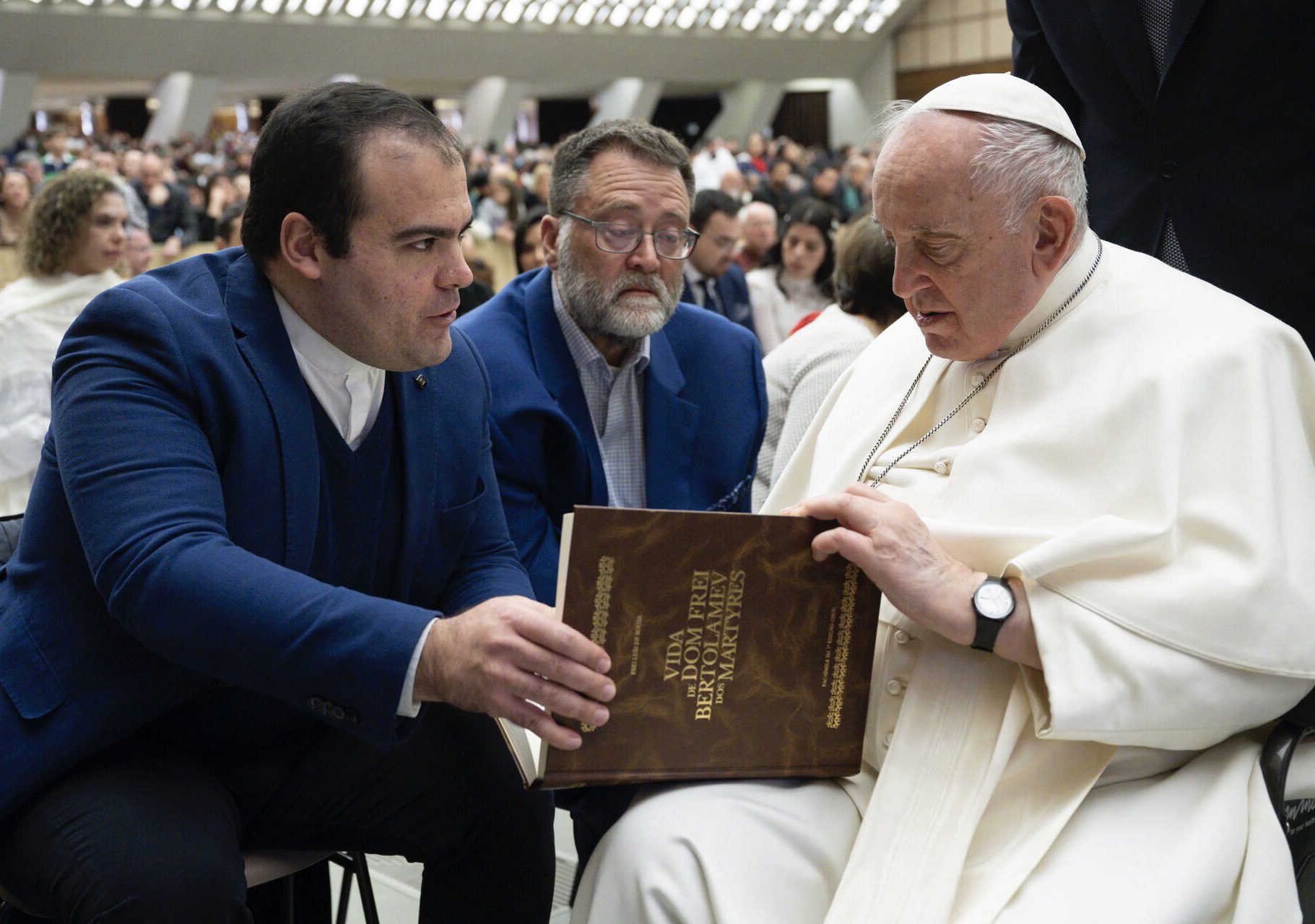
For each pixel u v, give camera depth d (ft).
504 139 104.17
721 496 8.20
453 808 6.19
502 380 7.79
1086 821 5.40
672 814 5.40
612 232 7.63
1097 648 5.25
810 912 5.32
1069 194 5.76
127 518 5.14
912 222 5.68
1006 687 5.63
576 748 4.98
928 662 5.76
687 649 5.12
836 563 5.33
